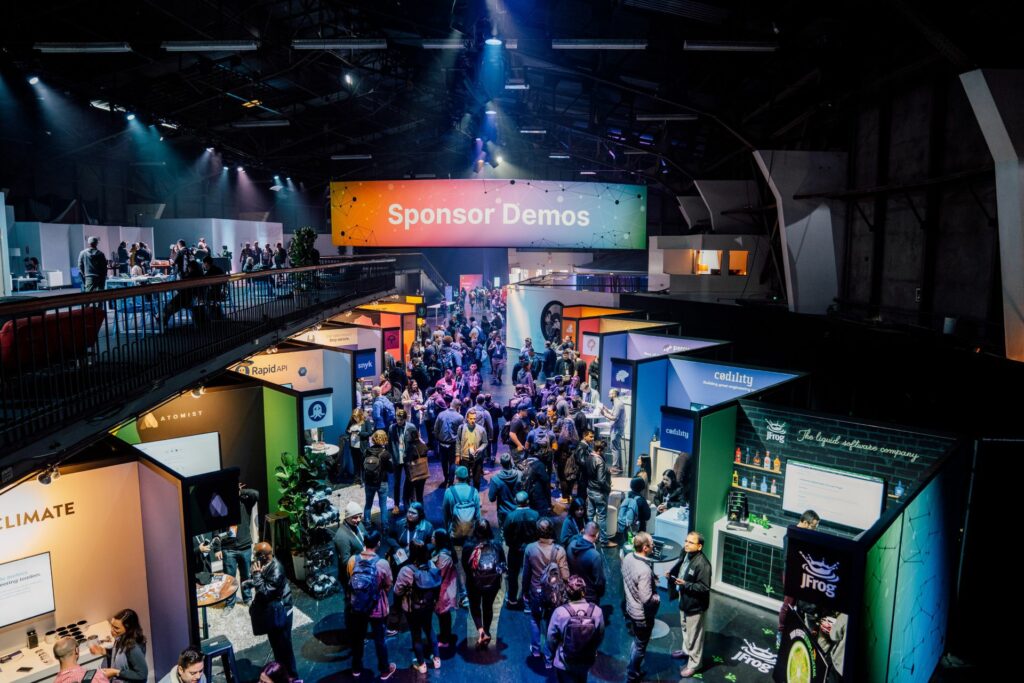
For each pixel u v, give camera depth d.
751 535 7.94
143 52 18.34
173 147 29.36
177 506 5.95
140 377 6.14
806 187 16.38
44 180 23.39
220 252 25.97
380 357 16.77
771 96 17.53
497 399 17.92
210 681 5.55
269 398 9.55
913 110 12.95
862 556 4.78
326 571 8.28
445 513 7.94
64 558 6.23
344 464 11.80
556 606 6.26
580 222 25.81
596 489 9.13
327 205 42.66
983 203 10.80
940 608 6.85
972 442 7.02
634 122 25.33
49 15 15.32
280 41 16.03
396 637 7.16
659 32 15.85
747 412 8.43
